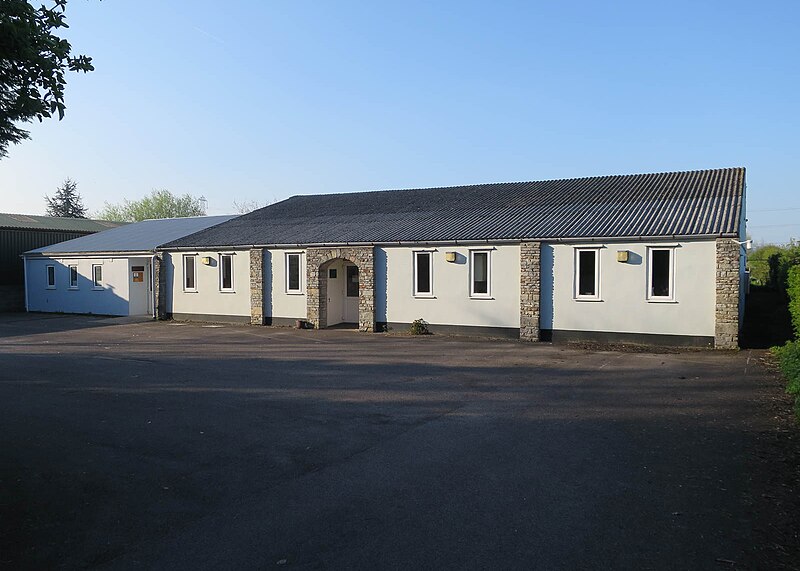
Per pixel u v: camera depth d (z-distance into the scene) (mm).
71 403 9555
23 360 14266
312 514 5125
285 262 22234
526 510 5164
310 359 14344
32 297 30609
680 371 12188
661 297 16000
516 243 17859
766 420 8172
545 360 13961
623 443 7164
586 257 17016
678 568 4152
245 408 9172
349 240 20656
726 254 15055
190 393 10328
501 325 18266
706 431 7652
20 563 4285
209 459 6684
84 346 16953
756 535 4645
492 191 25031
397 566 4195
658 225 16359
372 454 6820
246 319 23281
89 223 42062
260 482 5938
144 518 5086
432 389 10625
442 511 5156
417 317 19672
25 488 5820
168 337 19141
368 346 16672
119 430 7914
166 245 25094
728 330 15062
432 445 7160
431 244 19109
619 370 12453
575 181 24031
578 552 4391
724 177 20500
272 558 4336
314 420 8414
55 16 5027
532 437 7469
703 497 5422
